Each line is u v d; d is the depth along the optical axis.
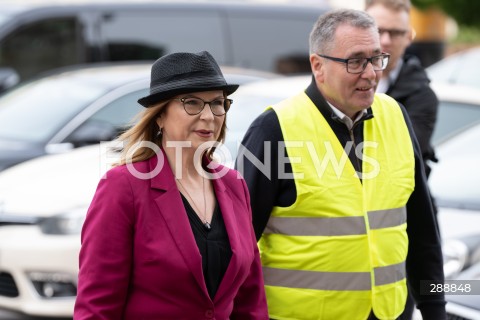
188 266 4.49
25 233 8.59
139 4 14.84
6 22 14.36
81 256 4.55
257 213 5.29
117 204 4.50
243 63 14.95
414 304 6.18
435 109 6.75
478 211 8.97
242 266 4.71
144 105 4.64
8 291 8.66
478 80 13.39
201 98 4.60
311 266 5.24
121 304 4.52
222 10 15.02
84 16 14.62
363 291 5.26
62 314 8.42
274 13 15.23
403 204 5.45
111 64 13.61
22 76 14.38
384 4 6.68
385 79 6.80
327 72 5.29
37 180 9.11
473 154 9.90
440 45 22.88
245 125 9.23
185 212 4.60
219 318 4.64
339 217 5.23
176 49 14.81
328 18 5.33
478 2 24.45
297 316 5.29
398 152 5.50
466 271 7.88
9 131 10.97
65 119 10.77
